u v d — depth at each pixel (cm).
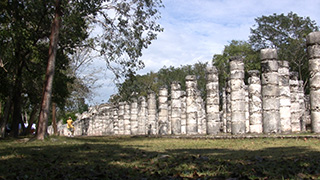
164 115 2947
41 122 1770
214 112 2258
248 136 1700
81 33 2108
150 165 792
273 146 1231
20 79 2284
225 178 614
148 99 3300
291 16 4441
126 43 2038
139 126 3631
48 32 2247
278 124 1881
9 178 644
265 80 1900
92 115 5694
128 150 1174
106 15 2022
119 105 4312
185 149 1207
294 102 2403
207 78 2305
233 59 2092
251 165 744
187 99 2516
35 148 1284
